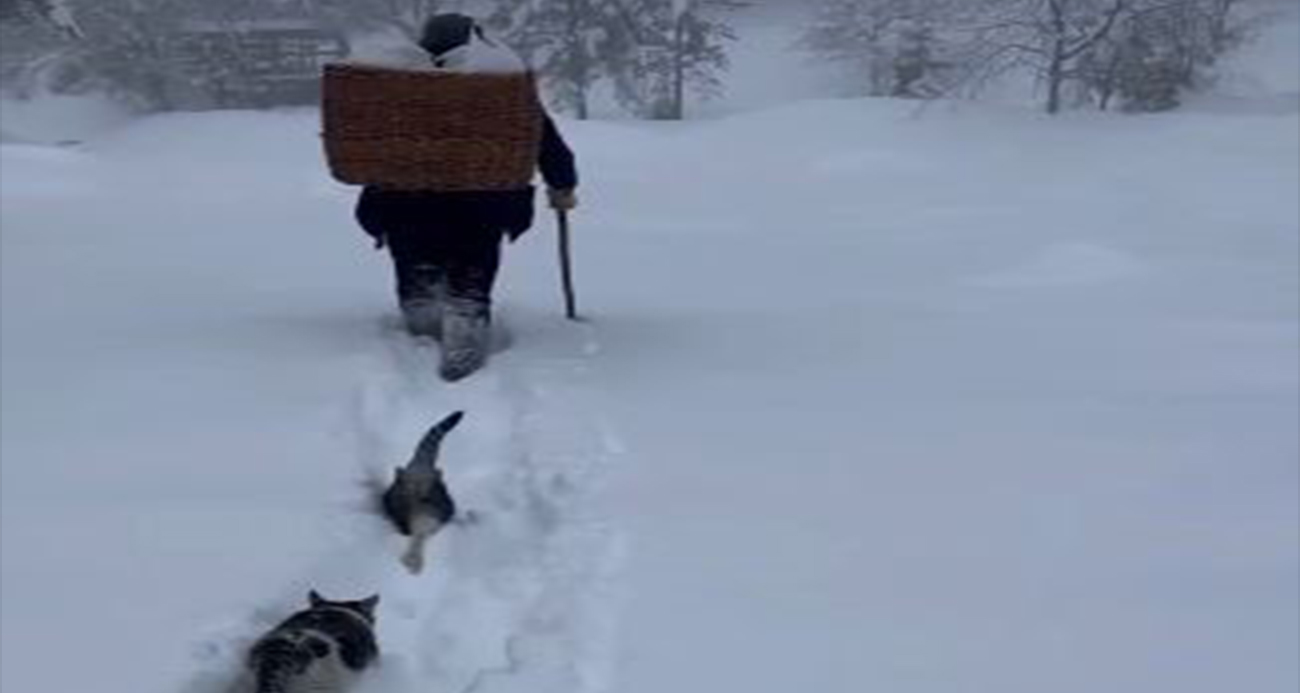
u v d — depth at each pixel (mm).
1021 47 27391
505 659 3633
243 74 32188
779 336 7520
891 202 17250
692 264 11289
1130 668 3484
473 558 4293
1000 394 6273
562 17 31203
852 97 31625
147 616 3719
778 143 23109
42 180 17531
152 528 4316
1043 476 4992
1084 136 22641
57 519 4398
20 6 29547
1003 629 3703
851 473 4988
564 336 7199
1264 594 3939
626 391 6125
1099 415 5879
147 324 7410
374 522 4488
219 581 3945
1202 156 20469
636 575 4039
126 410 5656
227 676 3451
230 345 6719
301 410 5590
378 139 6289
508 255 11539
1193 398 6258
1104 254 11344
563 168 6891
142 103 30703
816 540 4324
